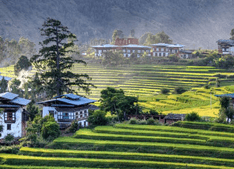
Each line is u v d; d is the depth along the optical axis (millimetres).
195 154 131750
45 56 191750
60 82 190250
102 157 132375
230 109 162625
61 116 163375
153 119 166125
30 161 130625
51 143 142750
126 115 181750
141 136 145500
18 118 154250
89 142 141500
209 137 141875
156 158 129625
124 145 138750
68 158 131375
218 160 126125
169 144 138625
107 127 159375
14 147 140750
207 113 199375
